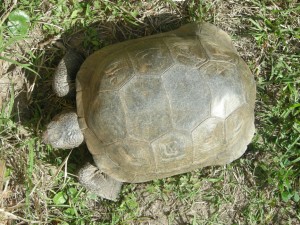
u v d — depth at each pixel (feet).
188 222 2.38
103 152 1.98
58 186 2.34
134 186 2.36
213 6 2.40
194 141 1.90
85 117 2.01
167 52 1.92
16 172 2.30
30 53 2.28
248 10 2.42
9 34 2.27
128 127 1.88
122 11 2.35
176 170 2.02
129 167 1.98
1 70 2.31
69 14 2.35
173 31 2.20
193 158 1.97
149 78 1.86
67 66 2.20
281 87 2.39
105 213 2.36
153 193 2.37
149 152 1.90
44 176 2.32
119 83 1.90
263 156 2.40
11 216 2.23
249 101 2.01
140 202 2.37
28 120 2.33
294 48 2.41
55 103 2.35
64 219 2.32
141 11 2.39
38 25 2.34
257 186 2.39
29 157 2.27
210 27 2.17
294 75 2.36
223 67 1.93
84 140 2.14
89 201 2.38
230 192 2.40
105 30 2.38
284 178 2.31
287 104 2.37
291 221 2.37
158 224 2.37
